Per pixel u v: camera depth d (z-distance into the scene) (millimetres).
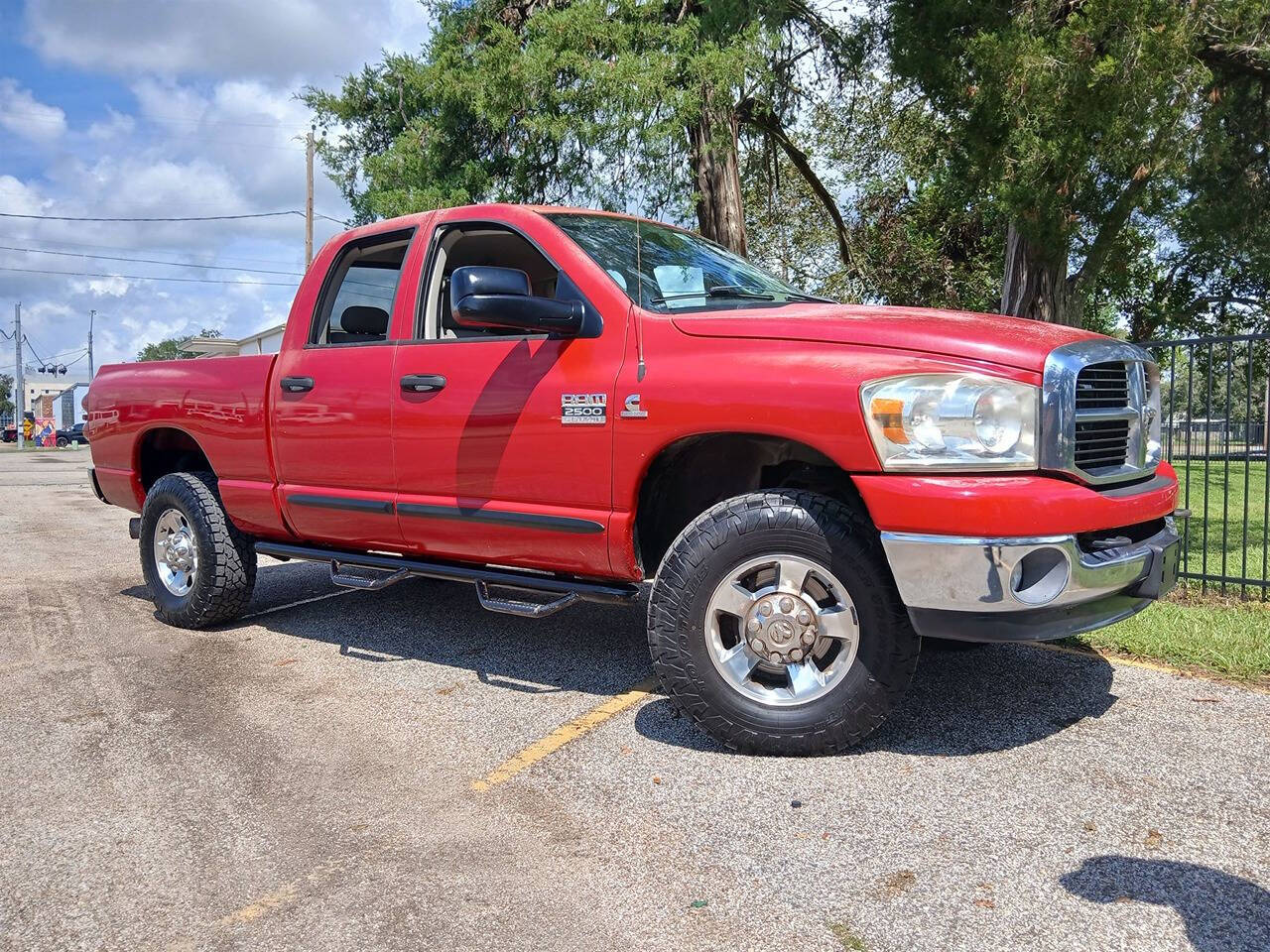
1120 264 10695
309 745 3588
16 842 2852
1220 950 2182
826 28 13492
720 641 3432
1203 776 3111
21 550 8805
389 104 15961
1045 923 2305
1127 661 4367
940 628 3055
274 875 2625
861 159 19547
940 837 2744
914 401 3064
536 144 13516
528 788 3152
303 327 4871
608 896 2473
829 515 3246
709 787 3121
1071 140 8234
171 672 4582
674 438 3447
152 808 3061
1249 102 10148
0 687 4387
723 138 13250
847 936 2273
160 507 5512
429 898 2480
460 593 6238
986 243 21188
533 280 4672
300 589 6500
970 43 8531
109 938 2338
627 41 12695
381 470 4379
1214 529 8578
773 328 3381
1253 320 20812
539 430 3795
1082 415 3133
